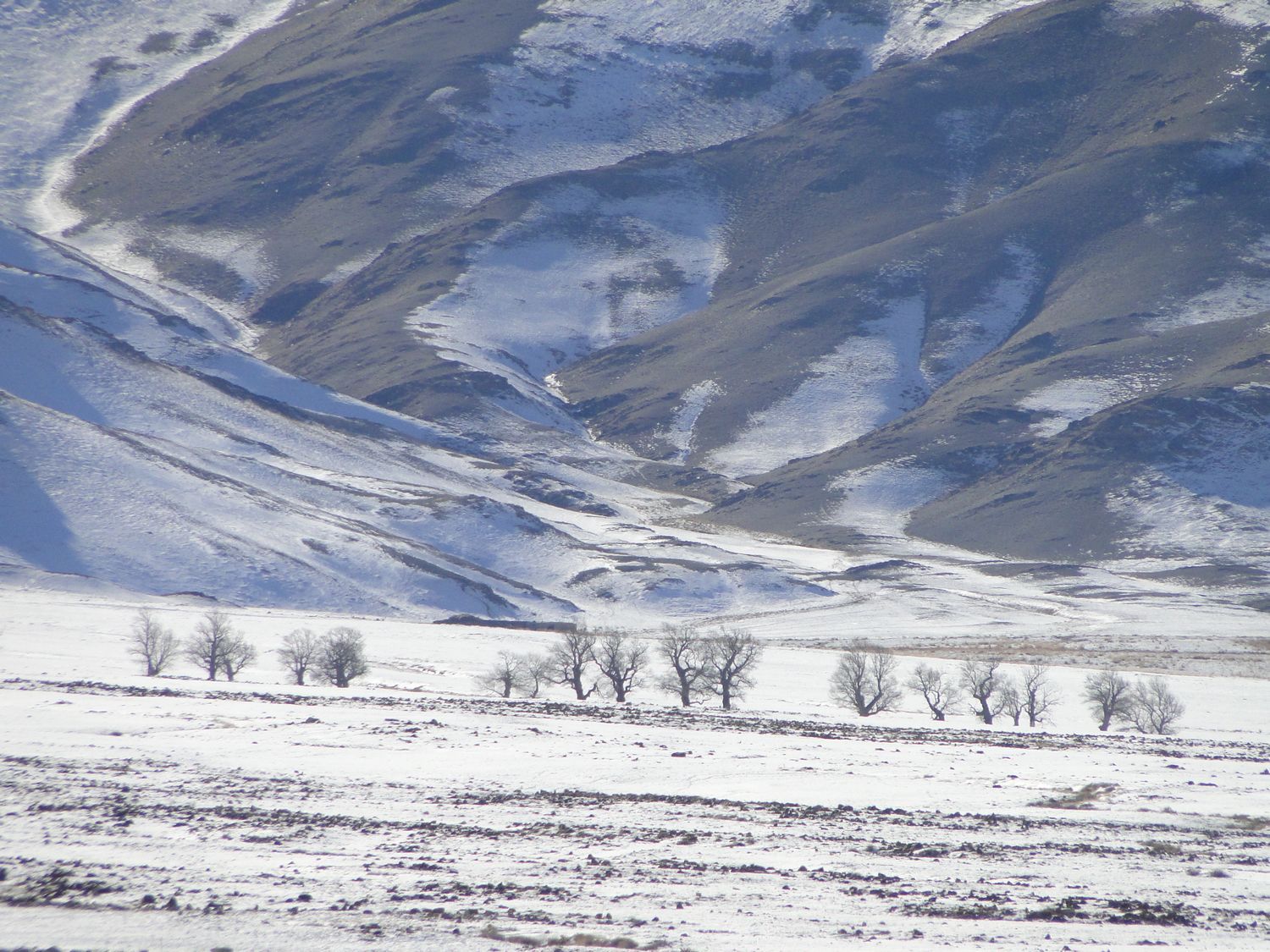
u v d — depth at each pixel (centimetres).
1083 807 13538
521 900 8550
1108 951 7794
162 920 7494
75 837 9819
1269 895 9600
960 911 8738
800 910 8606
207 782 12638
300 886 8625
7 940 6981
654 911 8425
